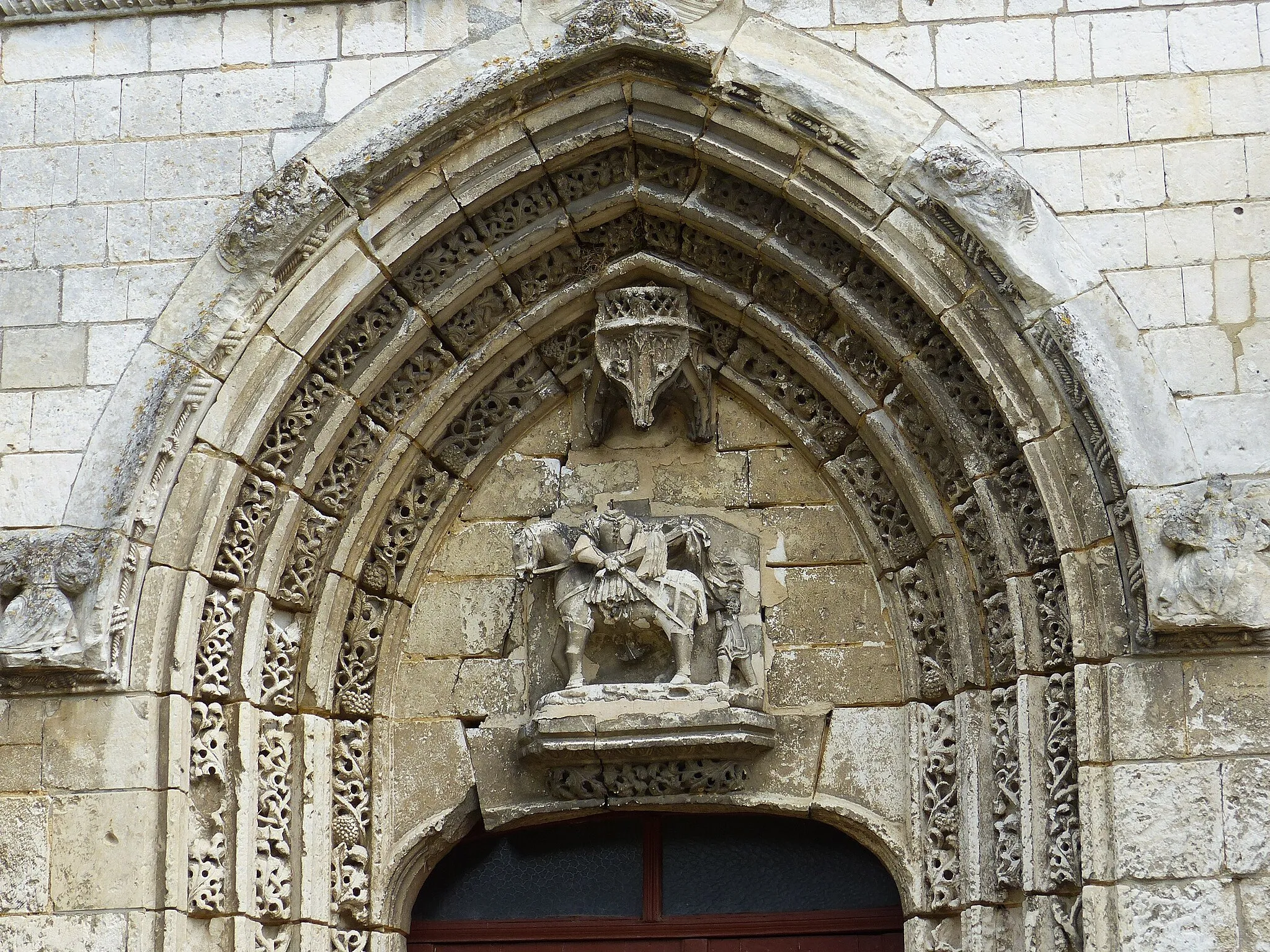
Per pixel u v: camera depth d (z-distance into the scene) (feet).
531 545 47.16
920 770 45.39
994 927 43.50
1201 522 40.88
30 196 46.70
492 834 48.26
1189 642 41.24
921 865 44.96
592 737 45.62
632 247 47.83
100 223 46.37
